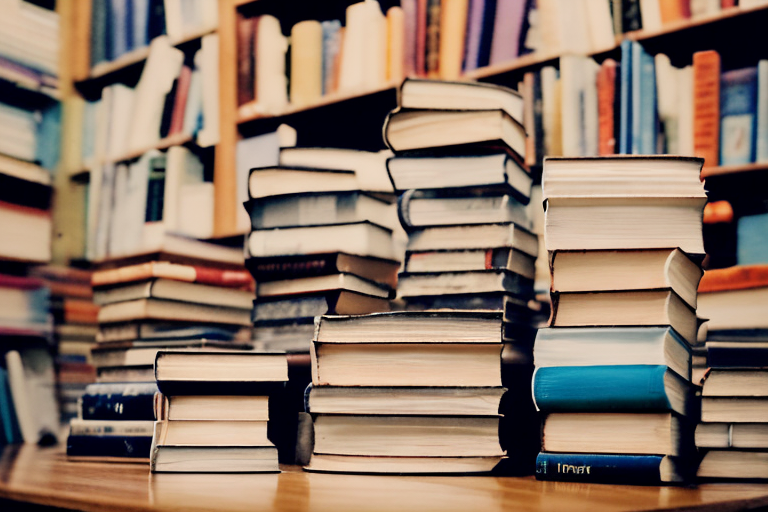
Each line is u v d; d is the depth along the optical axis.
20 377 1.62
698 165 0.78
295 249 1.06
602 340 0.75
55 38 1.91
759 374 0.83
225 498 0.61
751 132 1.23
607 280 0.76
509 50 1.43
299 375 1.01
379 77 1.52
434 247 0.99
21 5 1.83
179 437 0.85
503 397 0.83
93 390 1.06
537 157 1.38
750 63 1.35
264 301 1.07
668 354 0.73
